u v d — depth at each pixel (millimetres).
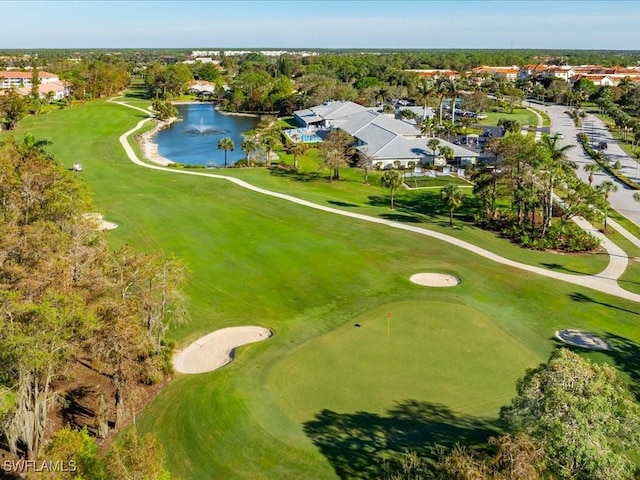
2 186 53188
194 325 48156
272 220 77188
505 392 37781
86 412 35750
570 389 25625
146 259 40406
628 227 82438
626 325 49219
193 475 30469
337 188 101375
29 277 32406
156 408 36344
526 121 188875
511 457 21781
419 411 35625
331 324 48281
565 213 78500
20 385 29641
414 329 47156
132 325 33219
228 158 134500
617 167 119000
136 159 120312
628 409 24922
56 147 127125
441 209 89625
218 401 36594
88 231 50125
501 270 61062
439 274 59781
